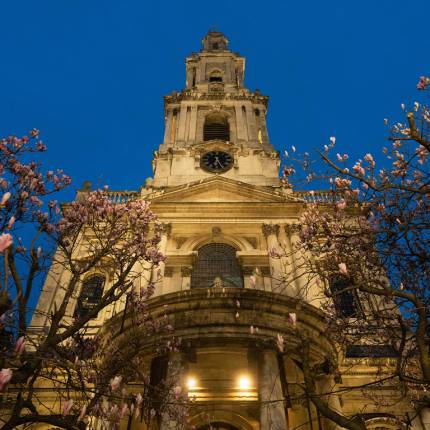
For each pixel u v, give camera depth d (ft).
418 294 38.65
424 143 36.29
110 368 43.19
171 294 55.47
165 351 52.54
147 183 96.27
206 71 142.72
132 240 54.44
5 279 30.96
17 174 42.47
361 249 42.04
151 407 45.11
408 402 55.31
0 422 52.16
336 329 49.34
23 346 28.37
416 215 40.24
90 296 72.69
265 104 123.85
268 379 49.49
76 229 50.16
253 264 75.41
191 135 110.01
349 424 28.60
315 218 46.50
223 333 53.21
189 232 81.61
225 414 61.36
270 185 94.63
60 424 30.68
